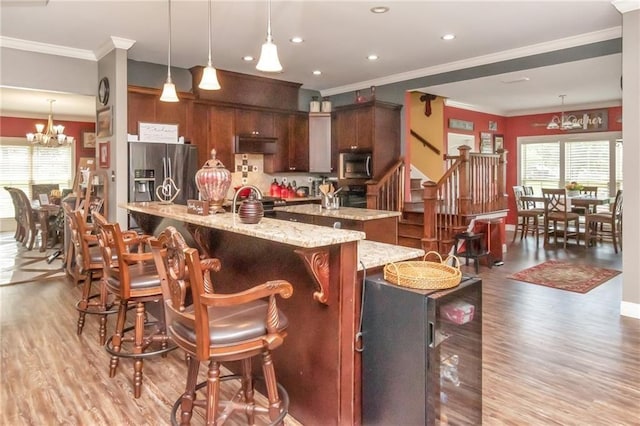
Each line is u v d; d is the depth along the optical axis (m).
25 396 2.53
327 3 3.80
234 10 3.95
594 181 8.61
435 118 7.64
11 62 4.80
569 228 8.77
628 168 3.83
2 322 3.77
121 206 3.51
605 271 5.69
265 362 1.94
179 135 5.70
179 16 4.09
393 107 6.52
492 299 4.47
